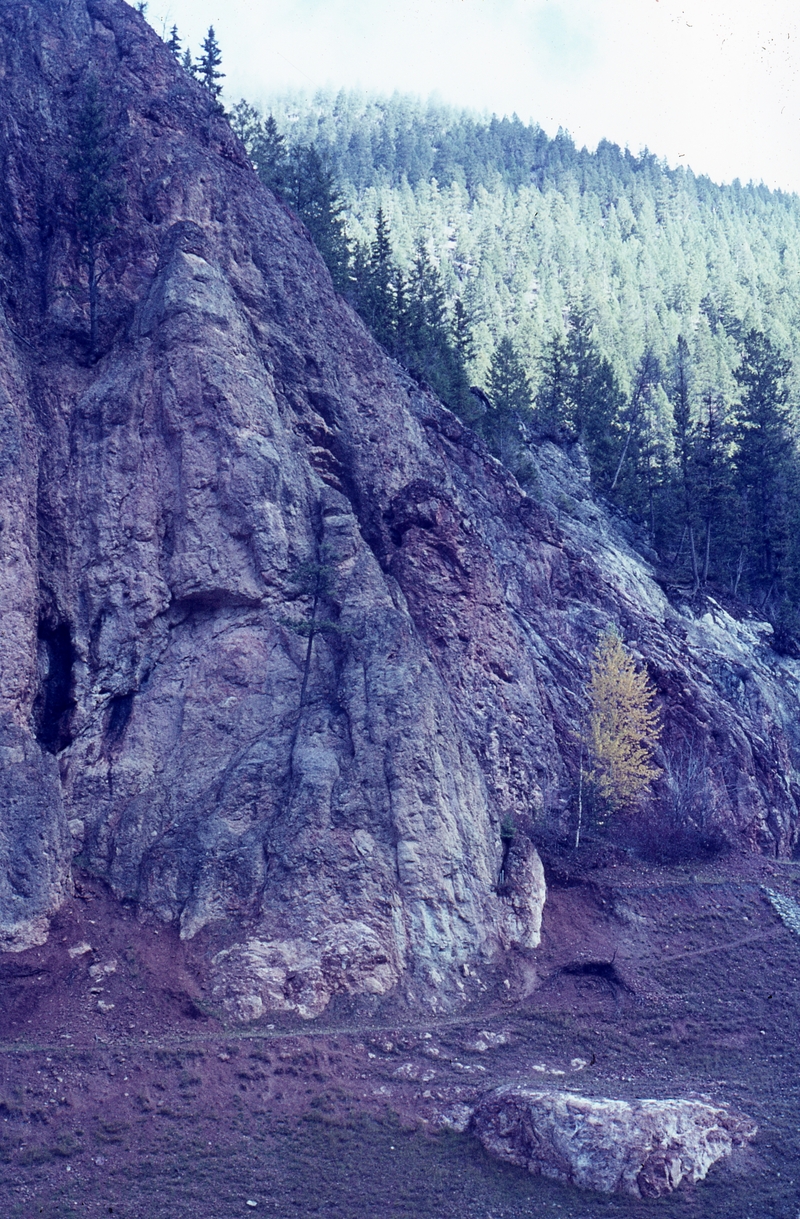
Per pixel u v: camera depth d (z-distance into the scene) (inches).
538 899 1777.8
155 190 2121.1
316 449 2074.3
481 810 1786.4
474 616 2123.5
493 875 1748.3
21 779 1549.0
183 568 1809.8
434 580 2102.6
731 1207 1295.5
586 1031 1606.8
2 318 1870.1
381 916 1601.9
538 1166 1326.3
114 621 1780.3
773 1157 1381.6
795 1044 1659.7
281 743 1737.2
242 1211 1220.5
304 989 1528.1
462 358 3688.5
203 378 1892.2
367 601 1881.2
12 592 1669.5
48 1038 1387.8
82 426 1875.0
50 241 2052.2
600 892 1899.6
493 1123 1364.4
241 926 1563.7
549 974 1691.7
